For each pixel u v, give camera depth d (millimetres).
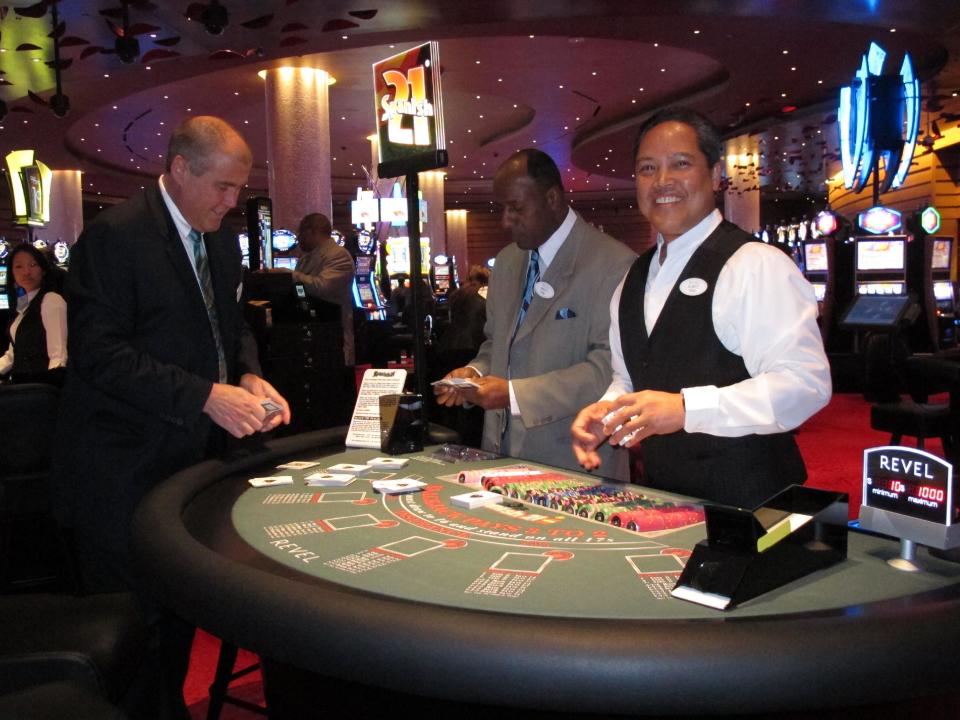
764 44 10062
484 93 13148
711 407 1516
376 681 1019
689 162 1740
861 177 9336
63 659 1584
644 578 1206
